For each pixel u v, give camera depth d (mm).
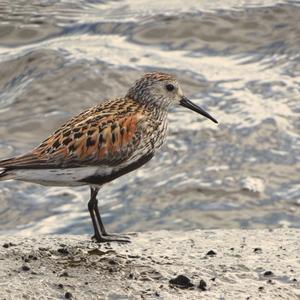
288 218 13781
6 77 18016
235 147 15312
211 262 10867
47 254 11023
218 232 12398
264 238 12000
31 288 9867
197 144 15430
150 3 20969
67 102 16766
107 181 11812
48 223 14047
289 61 17969
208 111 16281
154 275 10359
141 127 11883
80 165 11383
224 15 19516
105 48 18719
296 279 10312
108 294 9781
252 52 18484
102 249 11305
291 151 15180
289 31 19016
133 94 12297
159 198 14391
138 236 12117
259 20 19359
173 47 18812
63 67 17750
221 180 14602
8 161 11039
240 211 13977
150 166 15109
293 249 11430
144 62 18016
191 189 14500
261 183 14523
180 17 19578
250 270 10602
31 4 21234
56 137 11375
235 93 16797
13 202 14562
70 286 9961
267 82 17156
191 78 17344
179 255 11141
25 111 16656
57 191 14836
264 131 15617
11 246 11359
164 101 12375
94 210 12000
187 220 13805
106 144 11523
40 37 19828
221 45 18812
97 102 16703
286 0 19969
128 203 14336
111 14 20531
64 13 20797
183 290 9914
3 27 20125
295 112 16125
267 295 9836
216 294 9812
